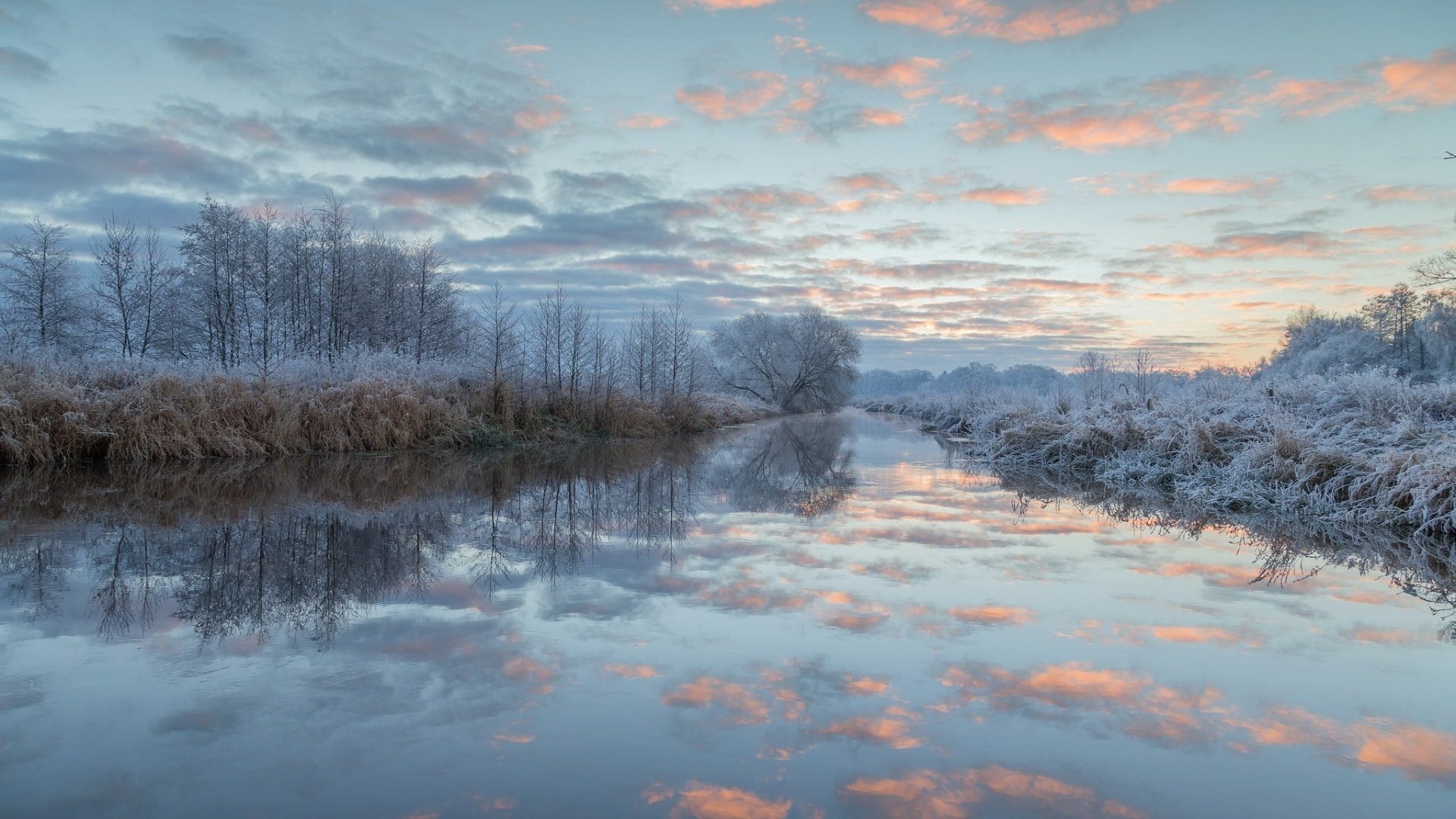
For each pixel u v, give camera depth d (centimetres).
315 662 403
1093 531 835
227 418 1389
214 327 2206
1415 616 520
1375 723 350
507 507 957
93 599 517
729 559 665
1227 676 405
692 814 263
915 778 291
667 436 2456
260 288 2259
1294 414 1294
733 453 1847
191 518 826
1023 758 309
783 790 280
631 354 2878
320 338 2334
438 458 1539
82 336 1975
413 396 1678
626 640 443
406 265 2605
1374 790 291
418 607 506
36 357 1314
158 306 2114
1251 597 566
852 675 396
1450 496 816
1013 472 1473
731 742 318
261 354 2170
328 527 789
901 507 997
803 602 530
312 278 2362
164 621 470
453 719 337
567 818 260
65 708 344
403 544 710
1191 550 736
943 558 682
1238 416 1334
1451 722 352
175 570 602
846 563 657
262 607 502
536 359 2253
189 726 327
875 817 263
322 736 320
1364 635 479
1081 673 405
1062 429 1622
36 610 491
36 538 710
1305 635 477
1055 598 555
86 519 809
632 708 350
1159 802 278
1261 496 1002
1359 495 924
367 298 2466
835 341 5131
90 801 269
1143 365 2162
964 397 3022
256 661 404
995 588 577
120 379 1360
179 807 265
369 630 456
